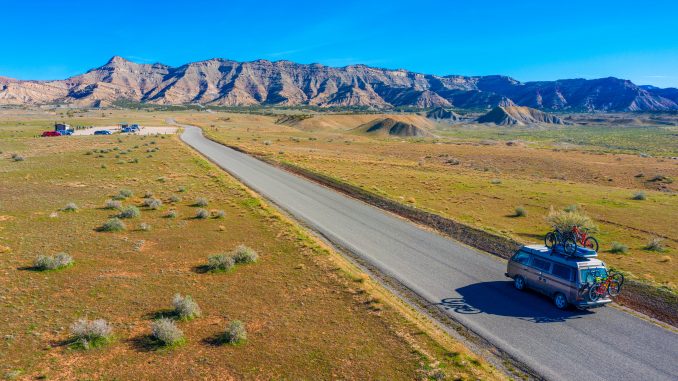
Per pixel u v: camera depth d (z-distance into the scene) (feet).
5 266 74.49
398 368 48.80
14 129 442.09
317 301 66.13
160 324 53.57
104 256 83.20
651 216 139.13
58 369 45.80
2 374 44.04
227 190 160.15
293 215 129.39
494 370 49.93
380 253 96.73
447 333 59.82
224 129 593.42
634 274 82.02
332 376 46.68
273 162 250.57
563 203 160.76
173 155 256.11
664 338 59.16
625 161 327.26
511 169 299.38
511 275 78.38
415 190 182.80
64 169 193.47
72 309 60.08
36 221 106.52
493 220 131.44
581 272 65.51
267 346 52.39
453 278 82.33
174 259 83.61
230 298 66.33
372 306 64.69
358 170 242.17
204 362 48.49
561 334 59.88
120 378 44.91
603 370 51.01
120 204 126.82
